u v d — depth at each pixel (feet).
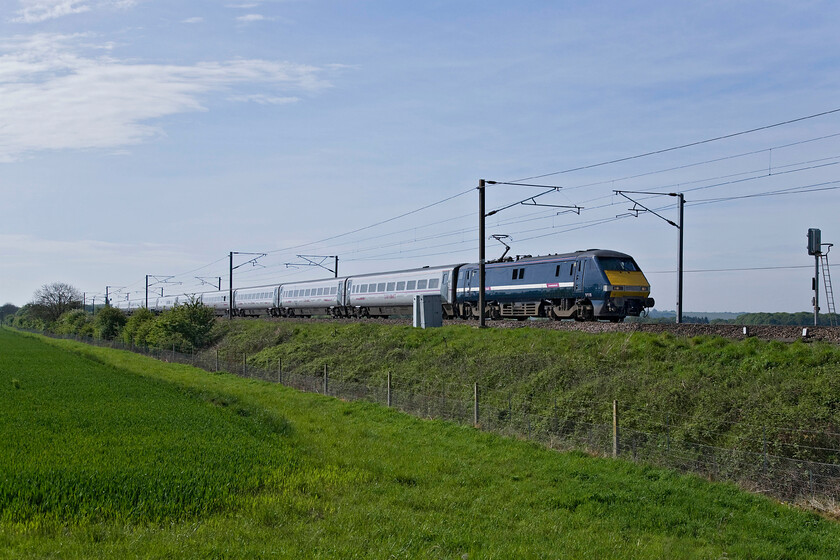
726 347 70.74
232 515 40.68
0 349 189.37
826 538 39.45
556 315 126.72
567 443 63.87
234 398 92.53
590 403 70.59
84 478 46.01
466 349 103.14
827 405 54.75
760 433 54.19
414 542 37.09
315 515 41.98
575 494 47.85
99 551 33.53
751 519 42.63
